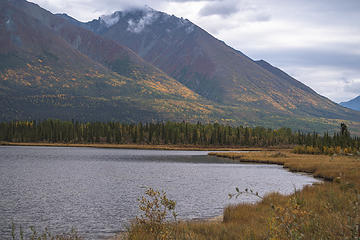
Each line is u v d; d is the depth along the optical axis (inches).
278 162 2997.0
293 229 304.7
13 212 912.9
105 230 724.0
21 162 2869.1
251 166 2704.2
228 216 690.8
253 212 680.4
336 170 1798.7
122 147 7209.6
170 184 1539.1
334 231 325.4
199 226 565.6
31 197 1151.0
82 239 650.8
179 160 3494.1
